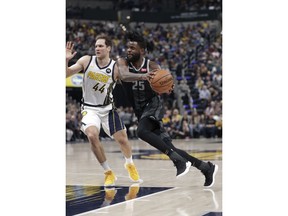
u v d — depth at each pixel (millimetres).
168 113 18062
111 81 5715
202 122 18312
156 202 4492
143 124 5461
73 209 4137
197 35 22531
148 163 8484
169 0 23750
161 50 22047
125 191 5207
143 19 22953
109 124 5836
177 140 17016
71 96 17641
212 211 4027
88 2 22578
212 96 19766
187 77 20812
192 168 7691
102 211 4043
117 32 21828
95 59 5703
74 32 20594
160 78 5238
